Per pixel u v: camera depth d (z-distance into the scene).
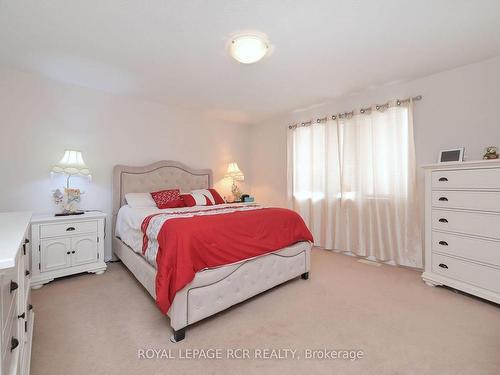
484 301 2.09
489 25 1.85
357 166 3.30
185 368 1.36
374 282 2.50
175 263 1.63
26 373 1.16
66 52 2.23
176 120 3.89
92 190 3.11
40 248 2.37
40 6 1.62
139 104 3.51
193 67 2.52
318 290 2.31
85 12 1.69
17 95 2.63
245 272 1.98
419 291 2.29
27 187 2.70
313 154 3.83
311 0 1.58
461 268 2.19
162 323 1.78
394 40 2.05
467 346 1.52
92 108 3.11
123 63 2.44
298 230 2.49
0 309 0.76
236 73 2.66
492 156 2.18
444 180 2.31
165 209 2.93
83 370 1.33
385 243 3.08
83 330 1.68
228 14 1.72
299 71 2.62
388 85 3.02
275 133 4.52
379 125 3.09
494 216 1.99
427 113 2.77
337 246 3.54
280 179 4.45
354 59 2.37
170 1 1.58
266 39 2.01
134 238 2.49
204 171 4.17
